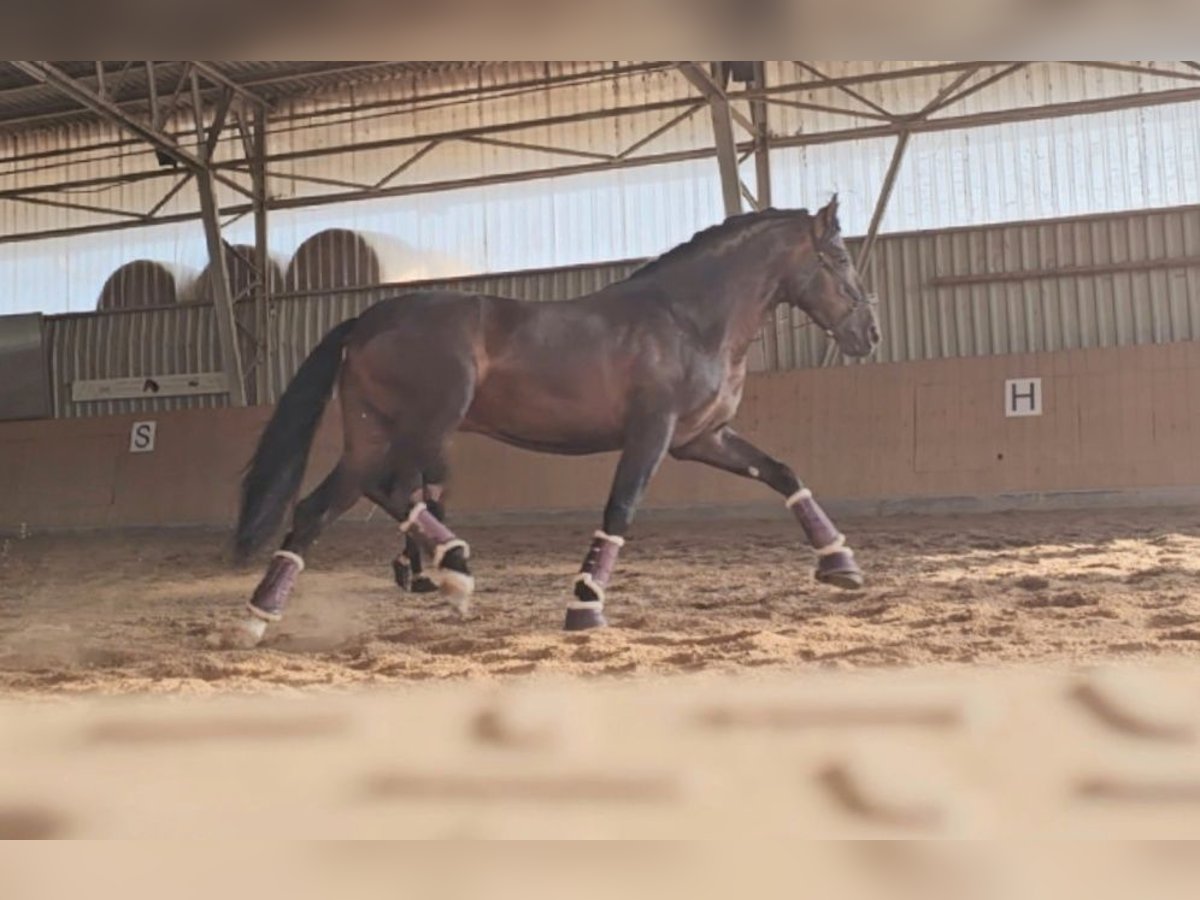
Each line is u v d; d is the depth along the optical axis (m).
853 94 14.05
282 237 16.70
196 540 13.07
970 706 1.91
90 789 1.59
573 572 7.87
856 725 1.84
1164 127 13.71
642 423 4.93
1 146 17.41
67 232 17.16
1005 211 14.23
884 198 14.16
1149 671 2.27
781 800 1.49
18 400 17.31
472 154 15.93
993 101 14.21
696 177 15.19
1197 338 13.54
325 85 16.08
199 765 1.70
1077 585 5.57
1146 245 13.78
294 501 4.90
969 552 7.87
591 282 15.50
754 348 14.93
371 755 1.75
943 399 12.52
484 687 2.85
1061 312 14.02
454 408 4.73
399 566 6.61
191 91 15.59
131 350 17.16
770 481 5.67
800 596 5.62
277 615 4.64
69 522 14.70
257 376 16.59
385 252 16.25
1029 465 12.01
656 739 1.79
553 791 1.55
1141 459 11.68
